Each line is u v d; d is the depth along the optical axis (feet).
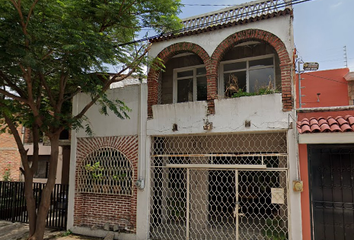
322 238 22.04
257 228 27.66
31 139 55.67
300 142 21.97
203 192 30.19
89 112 32.58
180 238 27.35
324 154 22.77
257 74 30.78
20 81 28.07
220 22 27.96
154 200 29.58
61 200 35.53
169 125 28.30
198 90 33.47
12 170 54.24
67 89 33.96
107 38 26.40
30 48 21.91
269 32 25.25
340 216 21.84
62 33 22.33
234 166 25.22
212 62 27.43
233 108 25.94
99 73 29.12
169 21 25.94
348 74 38.17
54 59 24.97
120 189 29.53
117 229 28.78
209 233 27.68
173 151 31.37
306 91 40.83
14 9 21.18
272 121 24.36
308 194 22.61
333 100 39.34
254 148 28.89
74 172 32.14
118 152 30.63
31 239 24.53
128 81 39.99
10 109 25.95
